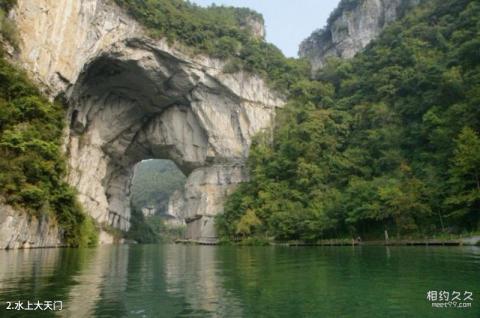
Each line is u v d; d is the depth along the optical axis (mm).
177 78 54375
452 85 37750
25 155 27781
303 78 63188
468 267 13219
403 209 32438
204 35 54562
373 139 45125
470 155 29422
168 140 61031
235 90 56250
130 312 7449
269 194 48531
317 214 39781
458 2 50906
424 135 39906
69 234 33938
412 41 50438
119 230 63344
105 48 45438
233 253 26438
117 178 66250
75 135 52500
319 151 49094
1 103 28266
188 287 10312
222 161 57781
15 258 18719
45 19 37531
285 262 17578
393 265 14680
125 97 57281
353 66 60094
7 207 25344
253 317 7113
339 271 13438
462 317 6988
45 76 37281
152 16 49031
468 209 29172
